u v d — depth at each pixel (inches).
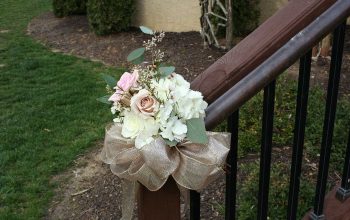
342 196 68.2
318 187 64.0
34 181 128.7
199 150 45.8
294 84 141.6
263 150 54.2
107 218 110.0
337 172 105.6
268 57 47.2
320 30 46.5
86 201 117.6
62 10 319.0
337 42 54.7
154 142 44.3
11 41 271.9
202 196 107.9
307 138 120.2
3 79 208.1
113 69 217.2
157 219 51.6
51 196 122.0
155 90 45.0
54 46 259.9
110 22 261.9
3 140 151.6
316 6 46.8
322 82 167.0
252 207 95.3
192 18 263.0
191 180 45.5
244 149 121.6
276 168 106.8
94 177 128.3
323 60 187.9
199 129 44.4
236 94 46.9
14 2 386.3
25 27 305.4
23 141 151.5
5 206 118.4
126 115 45.8
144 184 46.3
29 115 170.7
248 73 47.4
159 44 241.6
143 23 276.5
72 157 140.0
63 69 220.2
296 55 46.8
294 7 47.6
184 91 45.1
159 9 269.0
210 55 219.1
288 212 62.4
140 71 47.9
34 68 222.5
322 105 132.8
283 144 123.2
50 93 191.8
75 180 128.1
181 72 203.9
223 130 120.1
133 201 49.7
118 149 47.1
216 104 47.2
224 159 46.1
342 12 46.7
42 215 115.0
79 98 185.9
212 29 221.6
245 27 240.4
